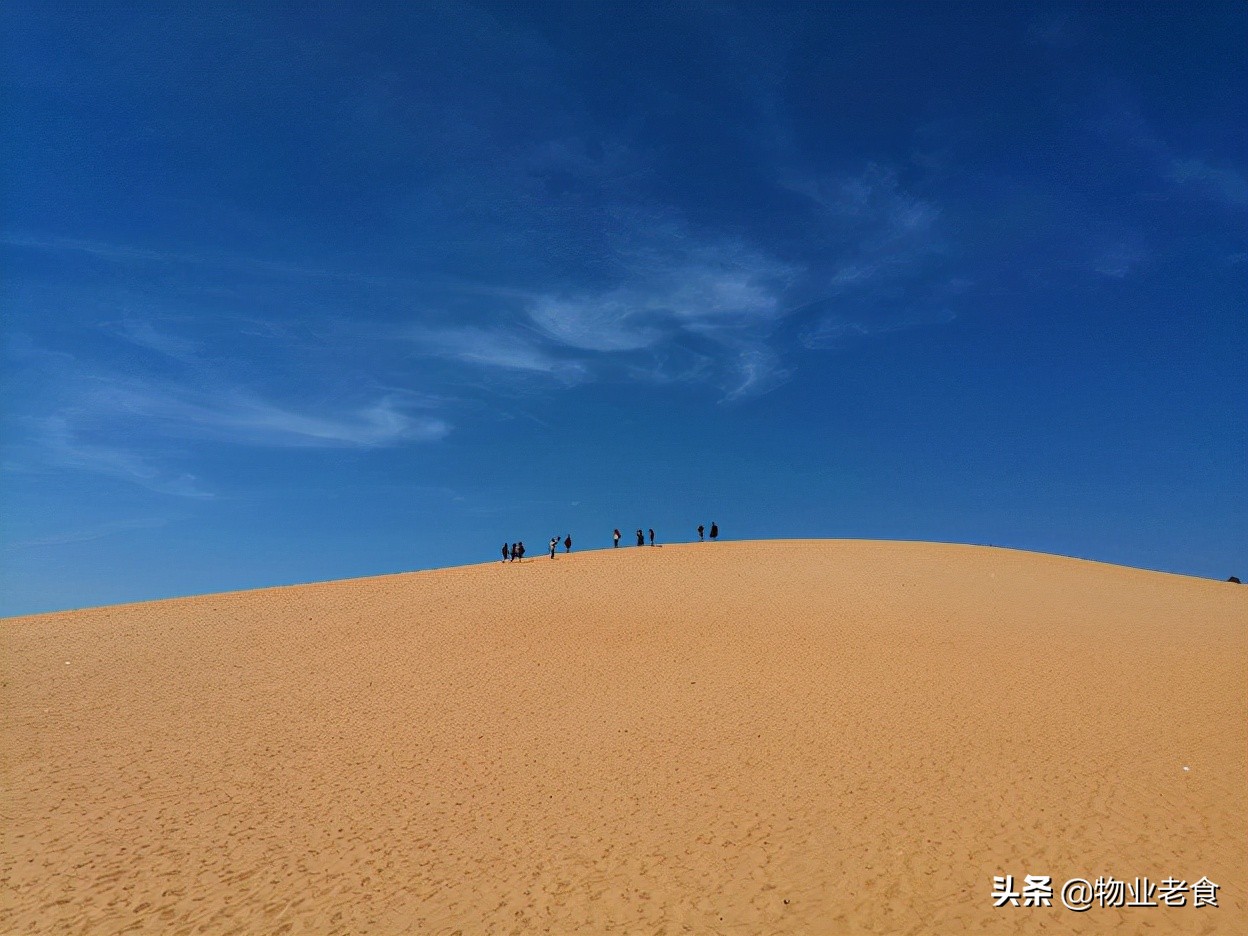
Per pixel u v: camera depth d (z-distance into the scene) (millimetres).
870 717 22859
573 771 19641
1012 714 22812
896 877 13398
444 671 29234
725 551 53125
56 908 13578
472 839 15992
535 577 46094
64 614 40438
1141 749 19531
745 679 27250
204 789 19047
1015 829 15031
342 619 37344
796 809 16578
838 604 38062
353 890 14016
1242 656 29891
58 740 22766
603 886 13758
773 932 11953
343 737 22766
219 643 33562
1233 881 12695
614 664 29453
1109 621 35688
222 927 12883
